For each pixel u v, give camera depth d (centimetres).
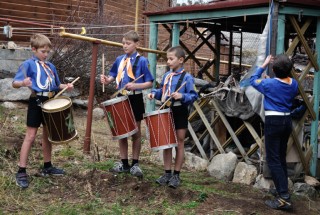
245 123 596
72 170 496
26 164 468
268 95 453
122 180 474
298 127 565
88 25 976
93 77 578
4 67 871
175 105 457
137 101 481
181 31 781
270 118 451
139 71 476
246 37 989
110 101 457
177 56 459
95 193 448
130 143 690
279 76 455
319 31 573
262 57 527
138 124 487
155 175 511
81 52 945
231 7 586
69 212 404
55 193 445
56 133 448
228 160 557
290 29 738
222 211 427
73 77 945
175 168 468
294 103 583
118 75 483
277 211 446
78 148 606
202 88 685
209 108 671
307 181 565
